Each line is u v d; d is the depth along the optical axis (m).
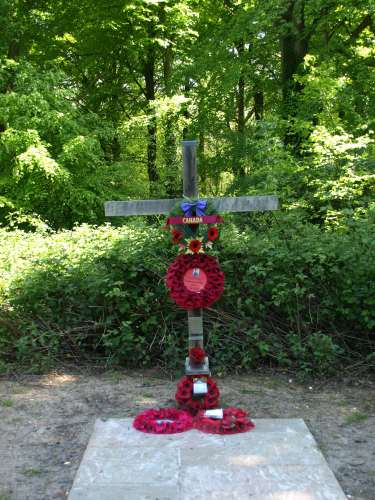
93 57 17.19
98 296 5.72
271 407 4.43
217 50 14.12
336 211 7.42
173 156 15.76
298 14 12.11
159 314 5.68
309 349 5.43
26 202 12.16
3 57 13.70
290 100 13.48
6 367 5.38
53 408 4.41
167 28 15.77
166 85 15.91
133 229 6.26
